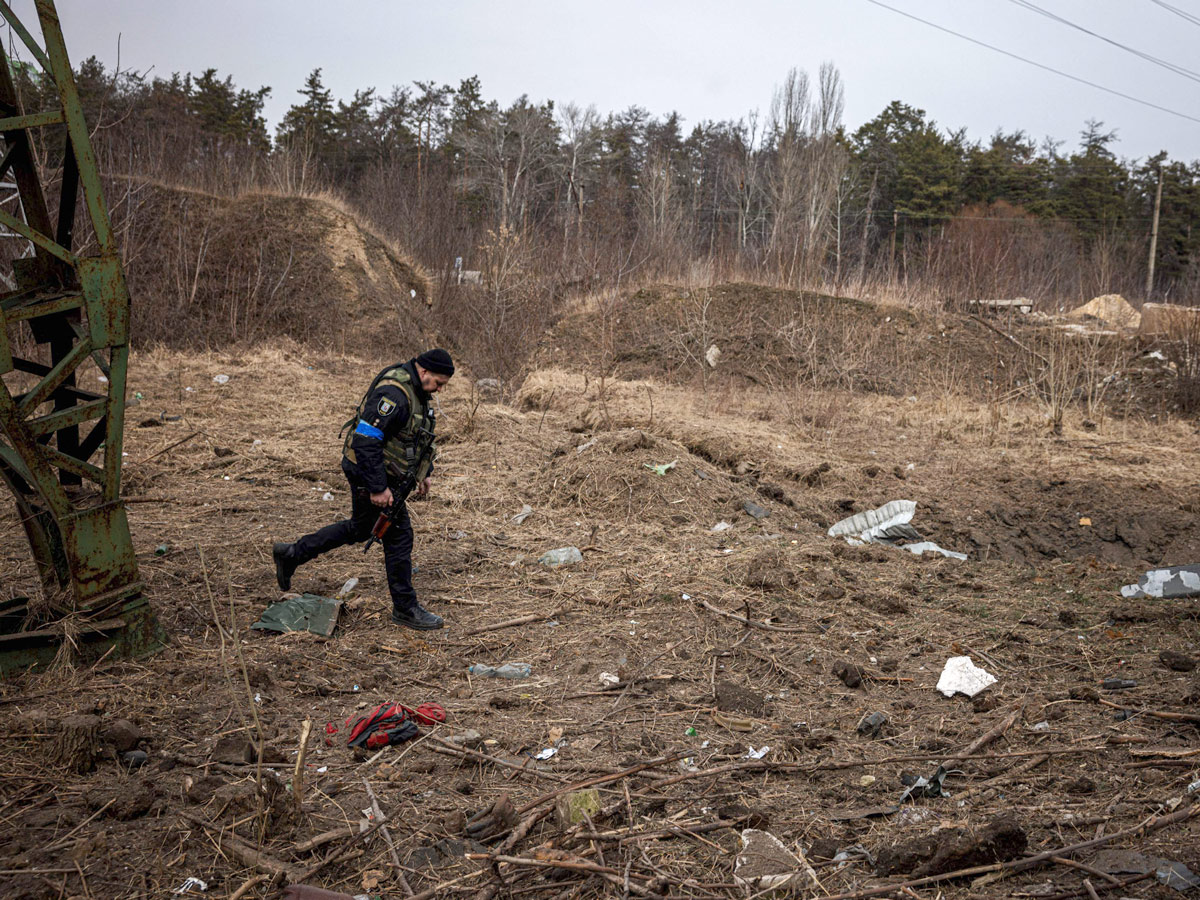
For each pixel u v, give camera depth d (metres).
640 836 2.93
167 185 20.06
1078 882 2.65
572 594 5.41
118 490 4.10
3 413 3.60
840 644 4.78
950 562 6.50
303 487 7.91
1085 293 27.28
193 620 4.72
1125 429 12.77
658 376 17.14
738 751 3.60
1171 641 4.75
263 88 52.78
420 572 5.77
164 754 3.37
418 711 3.75
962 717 3.94
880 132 63.66
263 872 2.66
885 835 2.96
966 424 12.56
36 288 4.29
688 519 7.25
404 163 52.50
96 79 24.03
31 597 4.35
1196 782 3.17
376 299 19.45
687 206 54.72
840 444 11.22
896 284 21.80
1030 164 62.72
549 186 54.47
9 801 2.98
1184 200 57.91
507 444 9.55
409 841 2.89
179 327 16.45
